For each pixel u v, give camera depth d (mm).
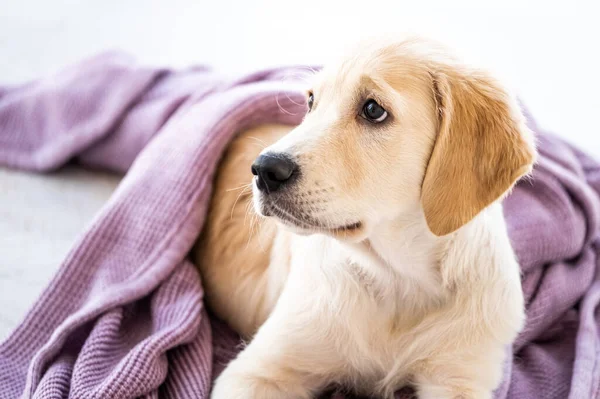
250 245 1959
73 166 2785
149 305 1924
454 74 1449
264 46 3777
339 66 1498
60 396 1597
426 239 1544
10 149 2729
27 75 3426
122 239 1972
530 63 3605
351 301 1640
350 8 4133
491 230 1617
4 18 4035
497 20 3975
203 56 3689
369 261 1597
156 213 1974
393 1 4168
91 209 2508
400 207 1481
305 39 3822
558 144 2529
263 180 1403
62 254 2252
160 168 2049
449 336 1613
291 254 1816
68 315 1874
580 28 3939
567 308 2080
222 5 4277
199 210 2000
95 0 4316
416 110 1431
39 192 2582
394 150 1431
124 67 2682
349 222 1445
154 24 4055
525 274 2066
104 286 1887
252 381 1645
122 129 2600
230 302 1993
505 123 1431
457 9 4066
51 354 1707
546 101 3348
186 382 1719
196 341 1822
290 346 1666
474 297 1603
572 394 1698
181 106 2502
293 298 1693
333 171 1416
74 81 2693
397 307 1649
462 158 1428
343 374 1742
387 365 1686
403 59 1448
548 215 2176
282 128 2121
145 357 1656
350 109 1456
